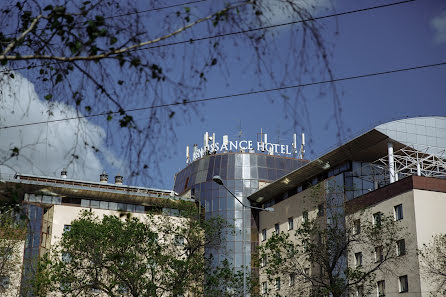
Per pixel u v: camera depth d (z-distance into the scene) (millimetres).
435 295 56188
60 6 11086
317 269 67062
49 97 11445
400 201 61812
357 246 64500
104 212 83500
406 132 68688
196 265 53750
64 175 83938
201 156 97625
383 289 60969
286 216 81188
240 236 85750
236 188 89750
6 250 60188
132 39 10805
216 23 10336
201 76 10547
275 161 93375
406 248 59562
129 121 10812
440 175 67438
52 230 79875
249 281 56719
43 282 53094
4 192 14000
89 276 56469
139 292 51594
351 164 72188
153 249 53469
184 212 57250
